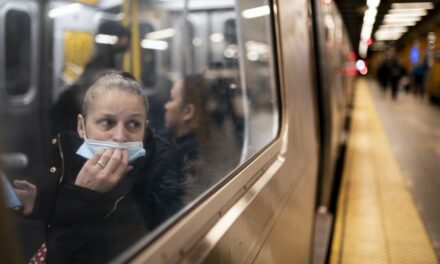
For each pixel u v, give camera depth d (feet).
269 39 6.84
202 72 6.95
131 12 6.93
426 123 38.19
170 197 3.90
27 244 3.50
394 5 45.11
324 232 12.25
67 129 4.23
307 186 9.20
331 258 11.29
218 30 7.38
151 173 3.97
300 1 9.74
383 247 11.94
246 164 5.03
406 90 78.28
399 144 28.32
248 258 4.37
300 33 9.51
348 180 19.30
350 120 43.14
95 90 3.82
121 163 3.72
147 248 2.74
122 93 3.83
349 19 55.52
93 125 3.76
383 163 22.84
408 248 11.85
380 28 74.49
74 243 3.47
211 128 6.10
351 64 62.80
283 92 7.14
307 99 9.96
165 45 7.43
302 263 8.34
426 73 62.44
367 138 31.55
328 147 13.87
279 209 6.03
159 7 7.49
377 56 151.74
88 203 3.57
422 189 17.67
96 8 6.29
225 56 7.24
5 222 1.66
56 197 3.60
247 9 6.81
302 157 8.64
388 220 14.05
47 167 3.80
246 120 6.65
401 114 46.14
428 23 56.90
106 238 3.46
